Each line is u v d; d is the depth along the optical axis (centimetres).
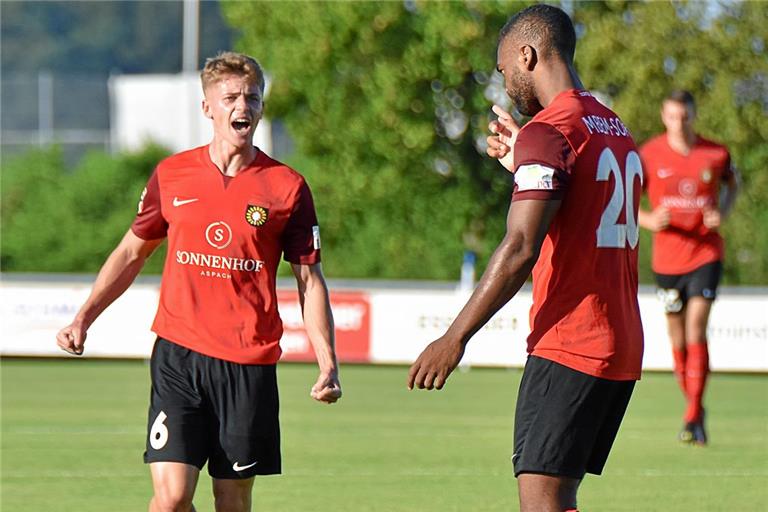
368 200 12319
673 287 4234
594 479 3397
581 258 1783
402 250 12331
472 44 11606
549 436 1772
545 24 1848
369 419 4912
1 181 14288
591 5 11738
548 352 1788
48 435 4303
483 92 11962
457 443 4178
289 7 12288
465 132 12119
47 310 7462
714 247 4212
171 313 2141
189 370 2103
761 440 4288
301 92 12419
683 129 4241
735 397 6006
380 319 7325
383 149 12050
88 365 7475
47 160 14475
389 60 11806
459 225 12312
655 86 11388
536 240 1716
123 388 6062
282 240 2188
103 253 13850
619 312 1803
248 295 2133
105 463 3656
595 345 1778
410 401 5625
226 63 2155
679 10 11519
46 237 13875
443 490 3216
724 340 6975
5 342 7456
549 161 1733
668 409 5366
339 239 12556
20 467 3578
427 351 1716
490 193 12338
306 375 6775
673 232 4222
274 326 2152
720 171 4253
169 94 16062
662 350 7075
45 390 5953
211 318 2119
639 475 3466
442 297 7294
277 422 2144
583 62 11469
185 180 2148
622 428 4631
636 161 1864
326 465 3653
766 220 11456
